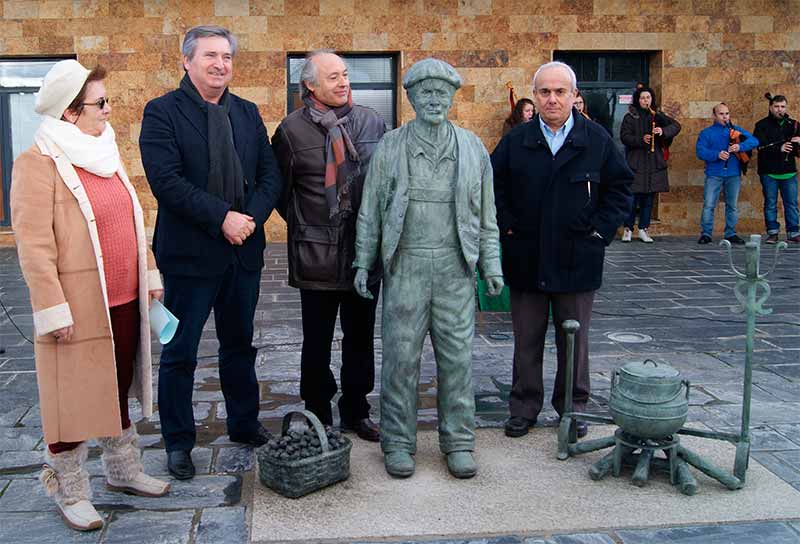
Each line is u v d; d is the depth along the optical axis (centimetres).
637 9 1359
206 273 412
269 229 1352
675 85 1380
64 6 1284
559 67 452
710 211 1308
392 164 413
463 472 411
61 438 352
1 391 555
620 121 1416
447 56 1333
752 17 1377
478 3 1329
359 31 1318
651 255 1184
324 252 446
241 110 430
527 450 451
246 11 1301
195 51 407
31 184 342
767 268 1052
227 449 451
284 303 859
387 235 412
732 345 678
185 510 378
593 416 430
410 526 362
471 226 416
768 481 409
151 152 402
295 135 448
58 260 349
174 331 386
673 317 786
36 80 1325
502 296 809
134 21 1291
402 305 416
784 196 1301
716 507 381
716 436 407
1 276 1034
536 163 464
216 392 556
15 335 718
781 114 1280
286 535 354
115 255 364
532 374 477
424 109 401
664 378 395
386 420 424
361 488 400
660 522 366
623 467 423
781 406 522
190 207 398
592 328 745
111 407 357
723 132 1284
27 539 351
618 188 466
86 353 353
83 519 357
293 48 1313
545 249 459
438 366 426
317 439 402
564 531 358
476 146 423
